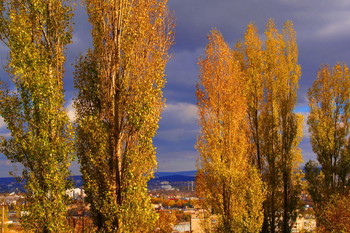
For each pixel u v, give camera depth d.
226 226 21.91
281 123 29.50
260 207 22.83
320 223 24.73
